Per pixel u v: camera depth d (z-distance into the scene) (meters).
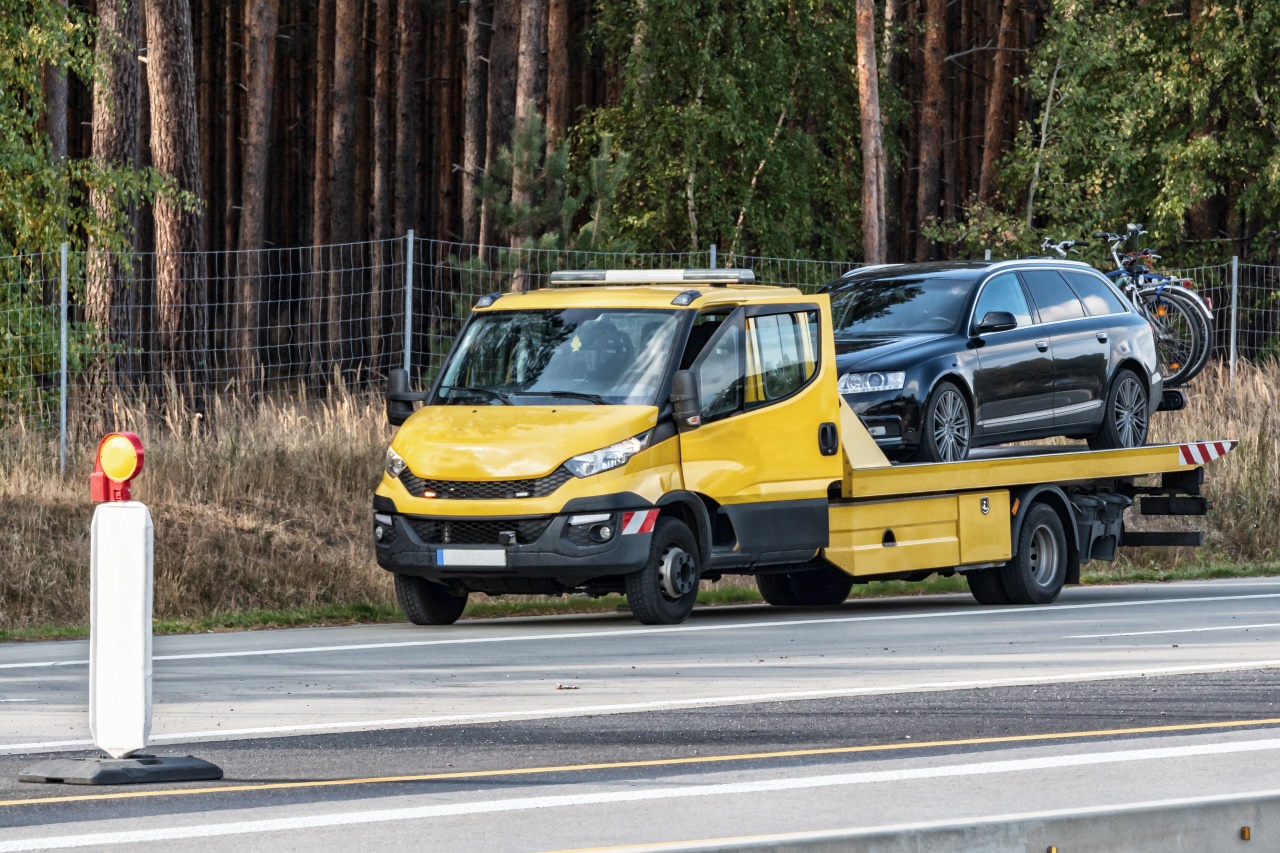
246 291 123.06
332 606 50.81
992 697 29.66
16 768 23.25
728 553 44.47
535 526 41.81
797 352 46.09
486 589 43.44
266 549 55.31
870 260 108.19
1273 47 124.81
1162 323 65.00
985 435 50.59
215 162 190.25
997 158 134.62
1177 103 127.94
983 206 124.69
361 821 19.58
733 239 125.12
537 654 36.97
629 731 26.16
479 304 46.53
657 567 42.84
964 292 51.44
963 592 58.69
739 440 44.38
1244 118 129.62
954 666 34.31
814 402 46.09
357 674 33.78
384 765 23.31
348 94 143.50
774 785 21.58
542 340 45.00
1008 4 136.12
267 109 124.31
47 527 52.97
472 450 42.41
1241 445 76.81
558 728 26.50
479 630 42.88
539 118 90.94
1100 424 54.91
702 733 25.89
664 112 124.31
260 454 60.03
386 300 146.62
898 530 47.81
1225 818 16.41
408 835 18.84
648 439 42.62
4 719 28.33
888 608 50.19
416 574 43.03
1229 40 125.00
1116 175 131.25
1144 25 133.62
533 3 113.81
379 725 26.89
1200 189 125.75
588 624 44.44
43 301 67.06
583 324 44.94
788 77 133.12
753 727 26.45
